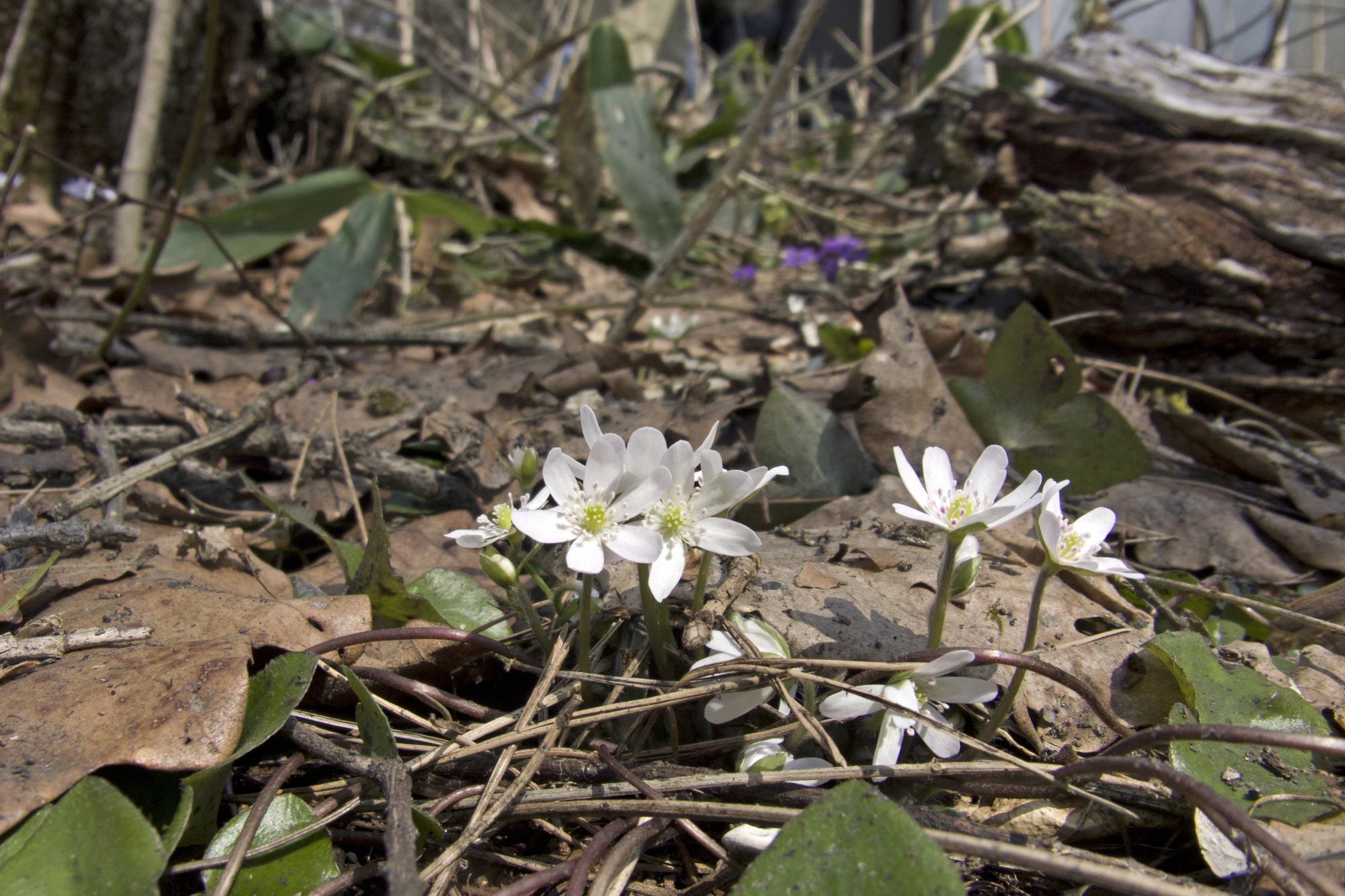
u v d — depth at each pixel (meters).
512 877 0.14
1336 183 0.30
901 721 0.13
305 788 0.15
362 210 0.43
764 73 0.84
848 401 0.26
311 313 0.40
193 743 0.13
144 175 0.41
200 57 0.56
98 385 0.29
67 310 0.37
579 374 0.29
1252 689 0.15
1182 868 0.14
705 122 0.75
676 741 0.15
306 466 0.24
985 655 0.14
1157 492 0.24
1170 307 0.31
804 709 0.14
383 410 0.27
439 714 0.17
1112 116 0.34
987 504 0.14
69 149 0.55
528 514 0.13
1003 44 0.56
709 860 0.14
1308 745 0.12
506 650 0.16
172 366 0.30
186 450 0.23
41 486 0.24
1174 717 0.15
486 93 0.77
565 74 0.78
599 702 0.16
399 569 0.21
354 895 0.13
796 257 0.50
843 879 0.11
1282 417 0.29
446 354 0.37
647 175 0.48
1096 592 0.19
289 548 0.23
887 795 0.14
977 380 0.24
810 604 0.16
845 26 1.05
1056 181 0.34
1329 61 0.77
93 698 0.13
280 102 0.61
